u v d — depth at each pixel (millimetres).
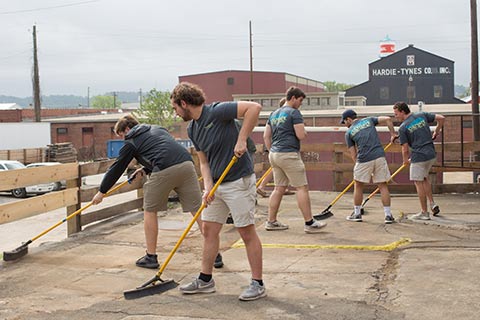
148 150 5852
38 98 41562
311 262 5824
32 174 6941
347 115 8047
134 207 9211
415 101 61312
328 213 8227
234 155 4602
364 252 6184
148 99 49062
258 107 4570
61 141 50094
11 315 4531
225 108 4609
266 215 8805
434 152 7977
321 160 14734
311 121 36938
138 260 5961
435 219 8016
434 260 5703
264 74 59812
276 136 7250
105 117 52000
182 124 48938
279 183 7398
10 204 6527
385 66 61781
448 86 60812
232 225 7996
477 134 19938
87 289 5211
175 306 4605
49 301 4875
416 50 61000
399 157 13766
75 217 7805
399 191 11117
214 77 59906
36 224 13742
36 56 41188
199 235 7480
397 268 5473
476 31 21281
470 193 10828
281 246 6527
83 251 6707
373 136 7855
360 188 7980
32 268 6004
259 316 4309
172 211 9375
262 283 4758
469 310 4246
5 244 11086
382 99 61875
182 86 4676
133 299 4828
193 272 5707
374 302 4531
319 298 4672
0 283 5473
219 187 4711
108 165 8461
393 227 7496
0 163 22812
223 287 5074
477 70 21234
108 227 8086
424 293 4684
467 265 5473
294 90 7273
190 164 5957
